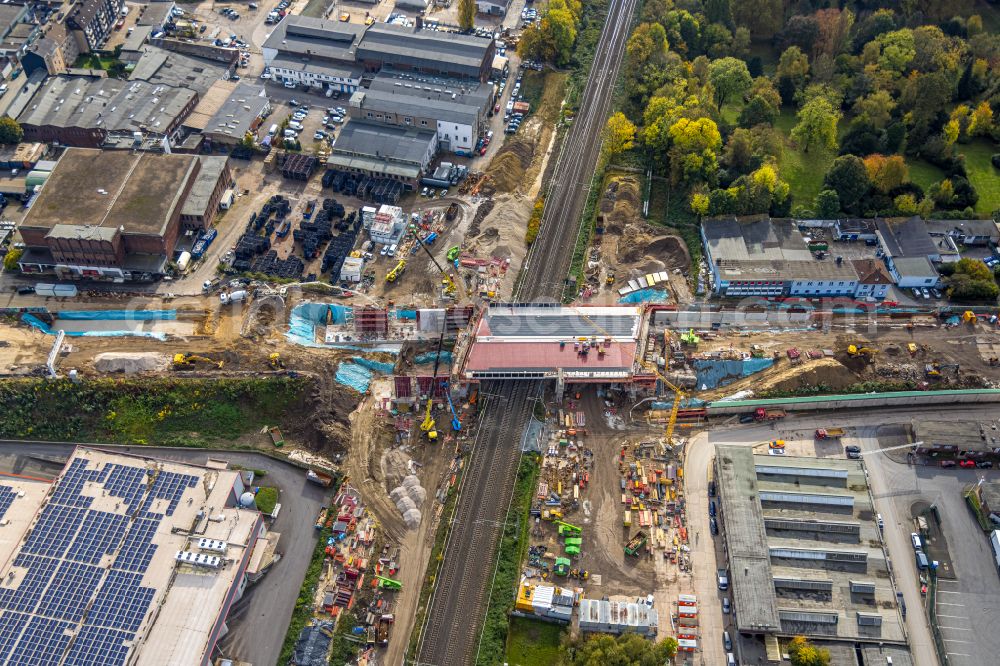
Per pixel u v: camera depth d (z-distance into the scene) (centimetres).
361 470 19350
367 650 16562
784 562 17600
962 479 19200
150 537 16962
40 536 16938
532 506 18712
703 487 19100
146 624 15775
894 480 19175
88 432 19975
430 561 17825
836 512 18362
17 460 19575
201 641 15625
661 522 18475
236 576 16562
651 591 17425
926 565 17700
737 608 16688
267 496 18825
